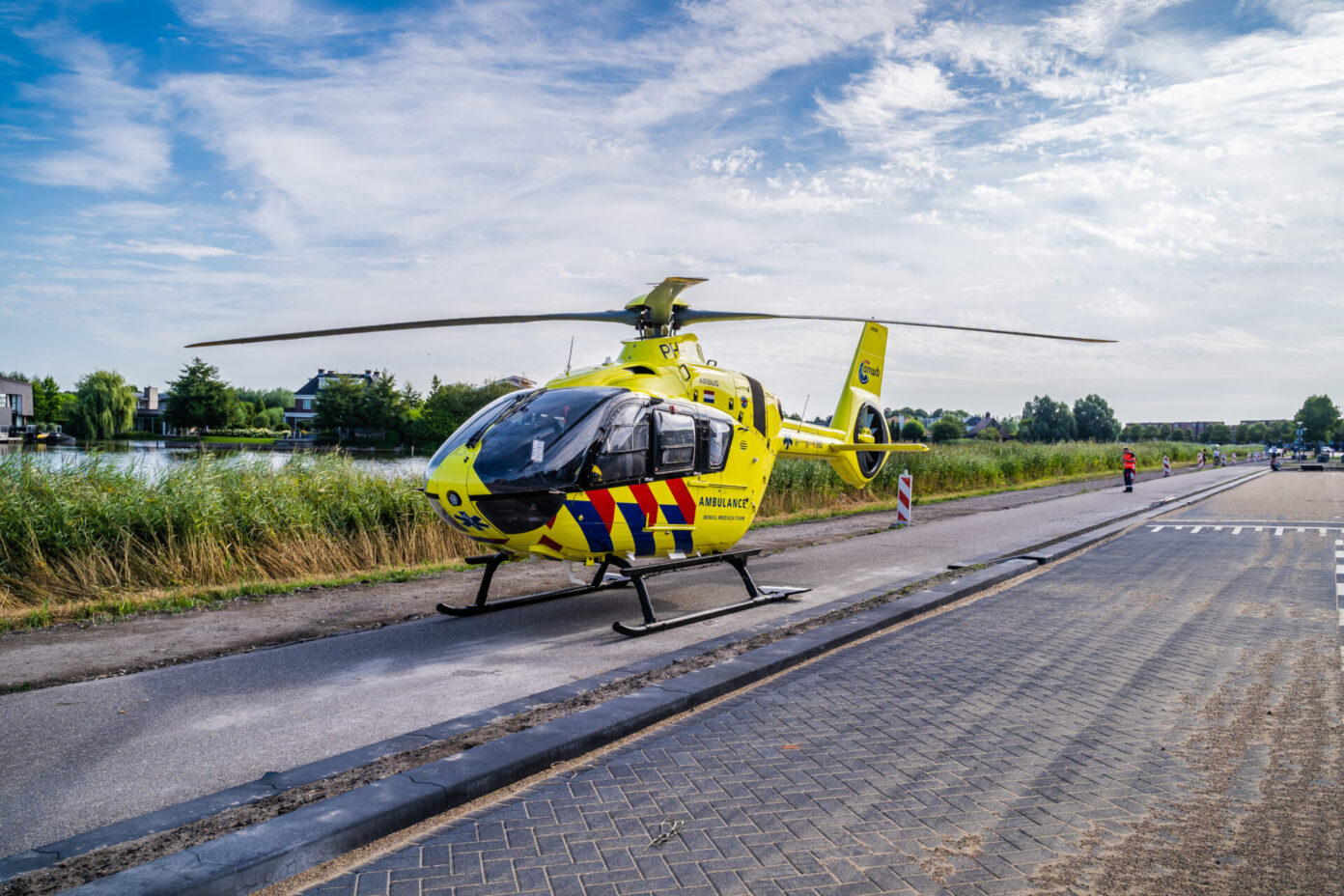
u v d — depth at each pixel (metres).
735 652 6.43
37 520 8.83
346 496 11.38
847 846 3.37
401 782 3.79
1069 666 6.20
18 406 56.38
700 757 4.39
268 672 6.03
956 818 3.63
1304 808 3.73
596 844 3.39
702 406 8.45
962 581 9.53
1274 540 14.16
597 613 8.23
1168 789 3.96
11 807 3.75
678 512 8.03
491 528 7.00
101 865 3.15
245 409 69.19
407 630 7.45
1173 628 7.49
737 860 3.25
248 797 3.74
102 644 6.79
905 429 72.19
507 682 5.82
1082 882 3.08
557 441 7.13
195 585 9.12
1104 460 43.66
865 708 5.21
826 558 11.97
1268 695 5.44
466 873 3.15
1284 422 168.25
